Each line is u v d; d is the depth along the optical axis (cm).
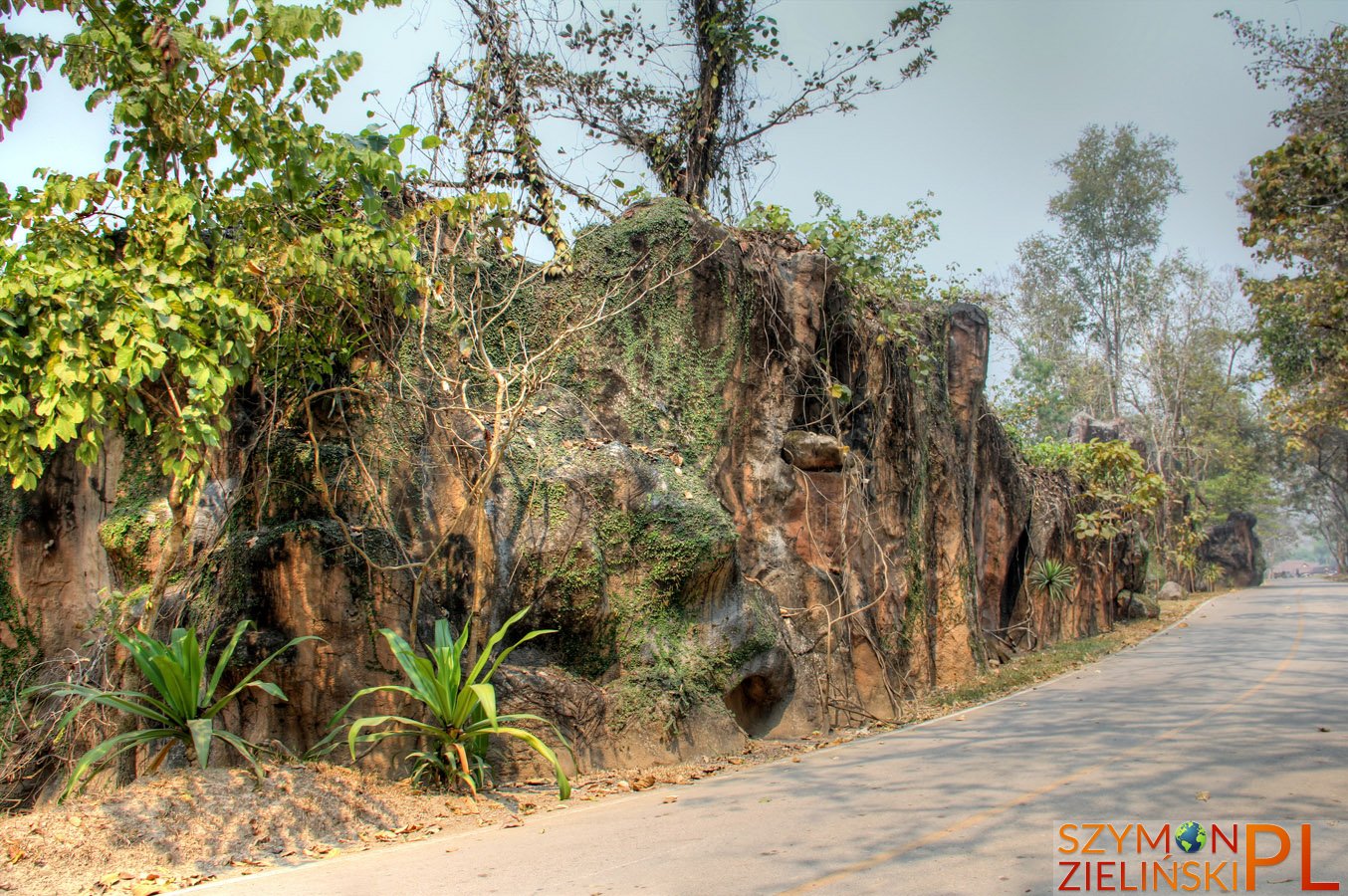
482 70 1227
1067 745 952
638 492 1085
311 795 729
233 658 870
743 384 1302
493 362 1116
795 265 1408
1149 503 2919
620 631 1045
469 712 837
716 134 1559
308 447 966
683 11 1521
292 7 808
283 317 920
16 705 895
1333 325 2267
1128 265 4975
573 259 1209
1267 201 1605
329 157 828
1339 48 1905
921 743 1041
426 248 1070
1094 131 4872
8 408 714
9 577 945
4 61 765
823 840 612
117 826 630
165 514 938
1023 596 2383
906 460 1603
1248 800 678
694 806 757
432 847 668
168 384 820
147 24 807
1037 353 4984
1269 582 7375
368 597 920
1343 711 1083
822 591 1324
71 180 809
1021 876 520
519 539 1009
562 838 668
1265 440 6028
